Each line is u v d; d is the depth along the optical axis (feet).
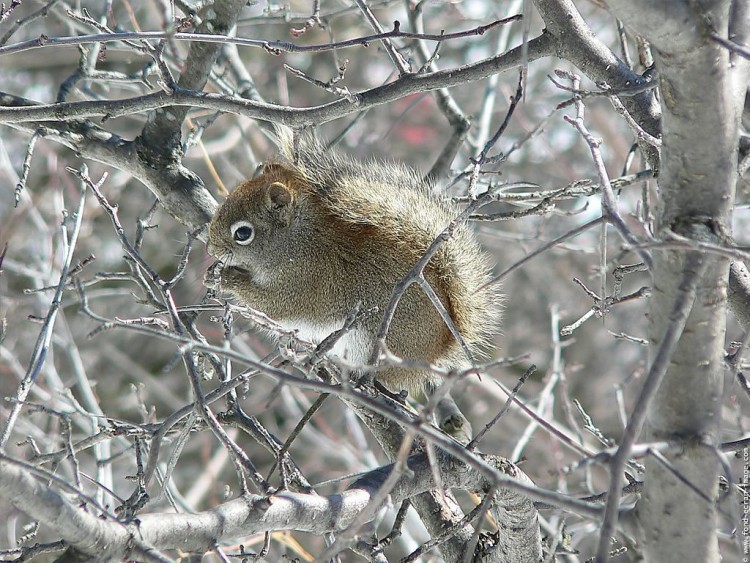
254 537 36.50
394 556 44.24
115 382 55.06
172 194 34.68
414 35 25.17
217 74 39.04
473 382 46.85
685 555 17.78
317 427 53.42
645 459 18.04
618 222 17.25
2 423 42.98
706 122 16.60
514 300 58.90
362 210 33.24
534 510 24.86
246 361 17.31
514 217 26.04
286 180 34.47
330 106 25.79
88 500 16.70
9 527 33.58
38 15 28.17
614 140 54.49
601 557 14.37
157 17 53.57
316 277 33.58
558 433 18.17
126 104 27.14
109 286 58.03
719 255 16.49
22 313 53.31
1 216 55.11
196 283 45.70
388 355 16.47
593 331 58.13
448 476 23.99
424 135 60.03
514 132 58.80
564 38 27.99
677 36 15.94
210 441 53.47
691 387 17.33
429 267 32.24
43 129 30.48
